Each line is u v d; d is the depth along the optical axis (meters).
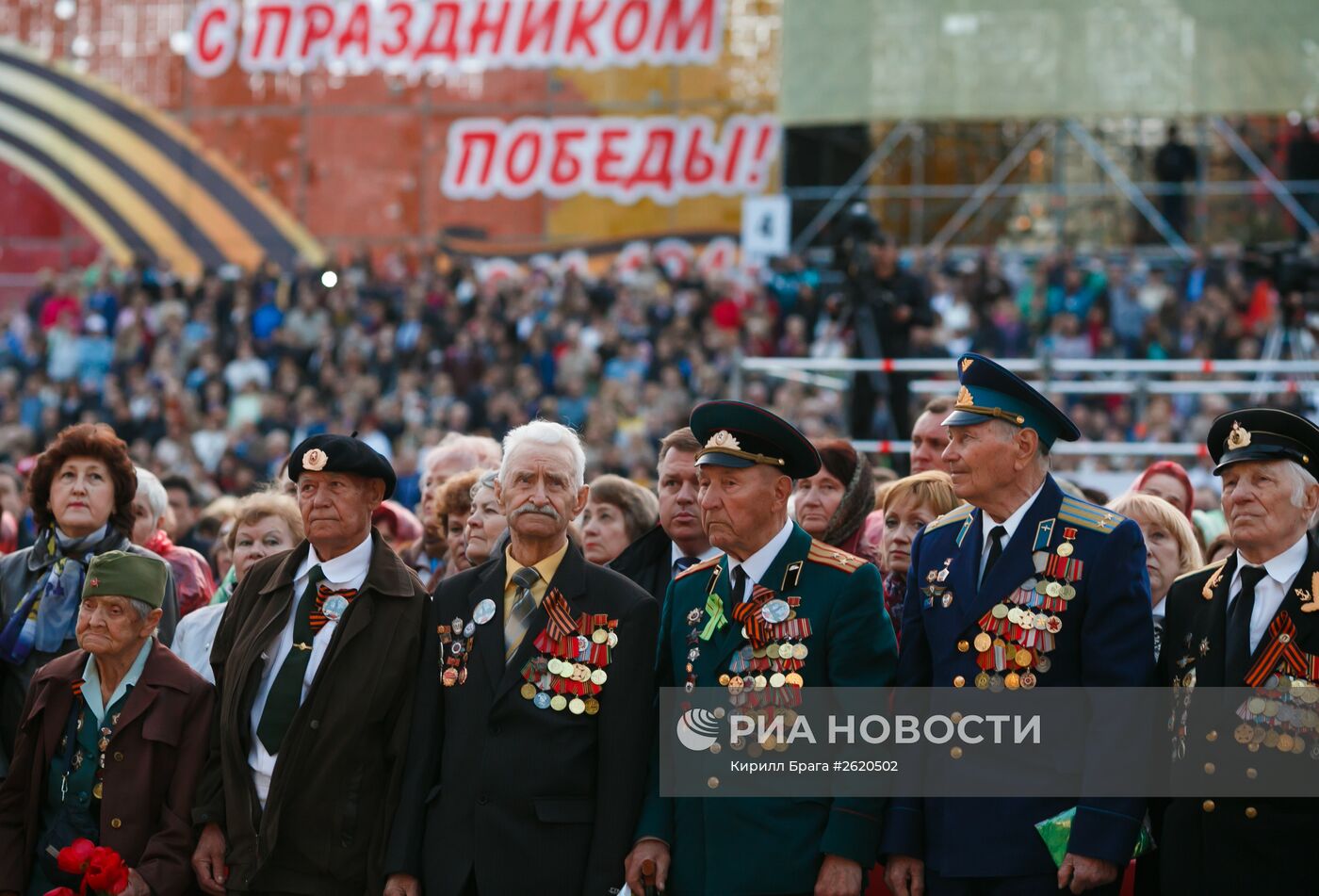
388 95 55.16
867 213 28.55
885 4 50.84
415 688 11.92
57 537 13.67
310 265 46.88
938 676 11.18
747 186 52.38
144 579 12.46
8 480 20.64
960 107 50.25
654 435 37.56
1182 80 48.94
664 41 52.91
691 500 13.82
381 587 12.11
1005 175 50.62
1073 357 37.56
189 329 46.53
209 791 12.11
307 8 55.66
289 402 43.50
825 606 11.44
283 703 11.91
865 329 28.16
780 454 11.55
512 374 42.50
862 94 50.91
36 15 57.06
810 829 11.17
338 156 55.38
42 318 48.47
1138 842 11.26
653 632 11.80
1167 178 49.09
